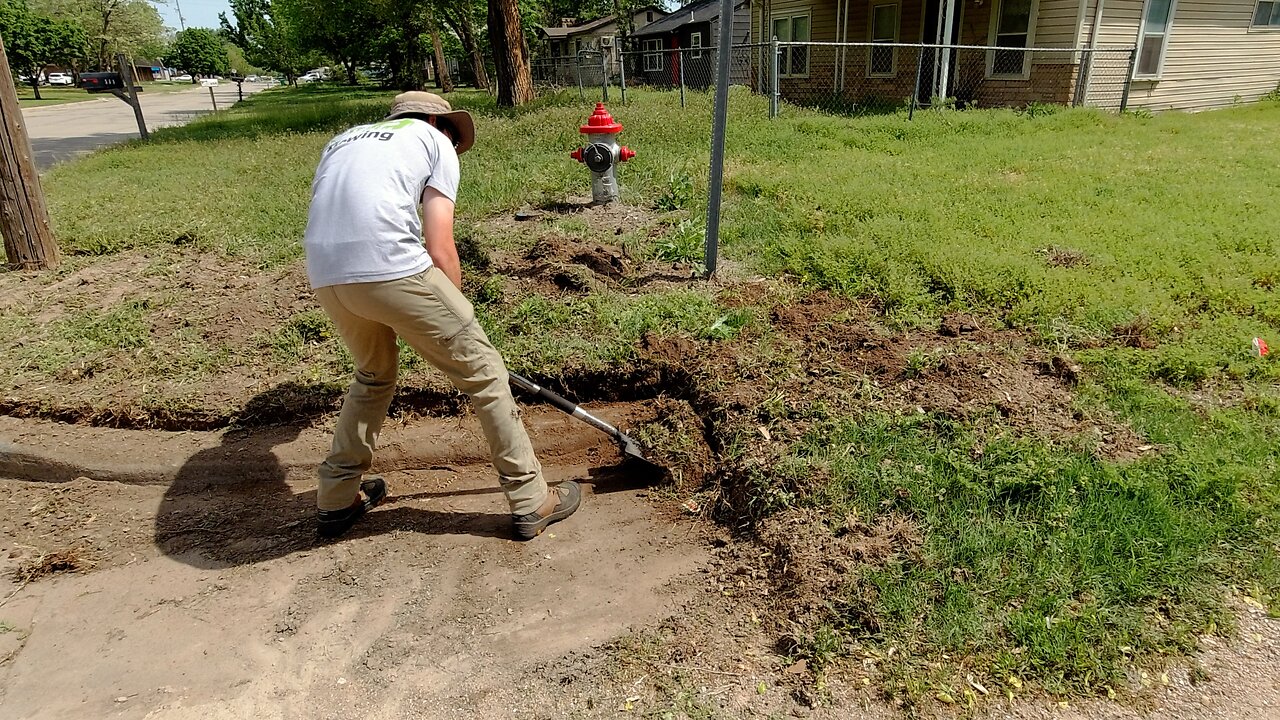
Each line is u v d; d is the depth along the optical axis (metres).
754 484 3.11
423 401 3.94
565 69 23.94
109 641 2.71
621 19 37.19
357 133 2.84
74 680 2.54
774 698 2.30
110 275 5.35
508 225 6.03
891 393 3.54
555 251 5.11
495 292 4.61
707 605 2.71
